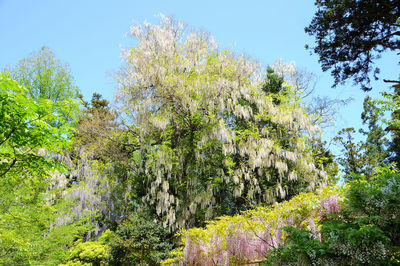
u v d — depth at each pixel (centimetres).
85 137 1516
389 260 312
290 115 1298
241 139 1322
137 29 1321
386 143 1695
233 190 1281
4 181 597
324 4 875
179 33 1435
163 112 1294
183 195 1337
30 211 709
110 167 1572
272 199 1217
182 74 1331
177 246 1182
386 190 344
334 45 863
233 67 1383
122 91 1345
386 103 725
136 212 1403
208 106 1311
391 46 823
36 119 472
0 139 481
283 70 1775
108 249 1193
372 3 747
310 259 361
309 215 524
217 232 651
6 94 429
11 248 620
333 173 1363
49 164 544
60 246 893
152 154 1352
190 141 1384
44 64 2148
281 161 1255
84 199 1412
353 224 348
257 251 595
